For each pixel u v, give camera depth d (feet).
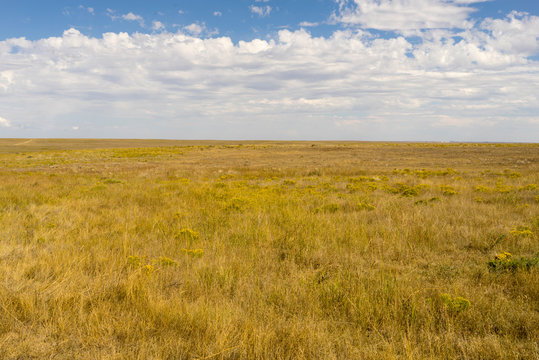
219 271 15.55
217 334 9.80
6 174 75.25
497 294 13.19
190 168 90.63
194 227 25.57
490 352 9.43
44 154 162.71
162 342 9.99
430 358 9.06
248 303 12.83
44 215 28.96
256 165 100.32
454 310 11.71
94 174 74.74
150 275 14.74
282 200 37.09
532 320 10.96
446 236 21.67
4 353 9.25
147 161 121.08
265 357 9.09
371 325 11.39
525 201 33.53
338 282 14.01
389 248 19.60
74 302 12.10
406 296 12.82
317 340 10.00
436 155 131.54
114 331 10.62
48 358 9.21
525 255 17.57
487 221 24.97
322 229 23.48
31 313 11.27
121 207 33.60
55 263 16.19
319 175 74.79
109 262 16.79
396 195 41.70
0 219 26.37
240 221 26.63
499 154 126.82
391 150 166.81
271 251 19.81
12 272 14.79
